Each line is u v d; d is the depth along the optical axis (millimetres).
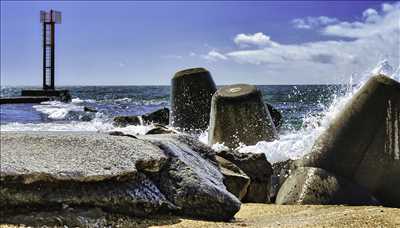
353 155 6887
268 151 8484
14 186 4250
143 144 5258
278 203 6703
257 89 10469
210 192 4902
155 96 59375
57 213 4258
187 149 5695
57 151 4828
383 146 6832
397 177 6746
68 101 44125
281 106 25922
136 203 4574
